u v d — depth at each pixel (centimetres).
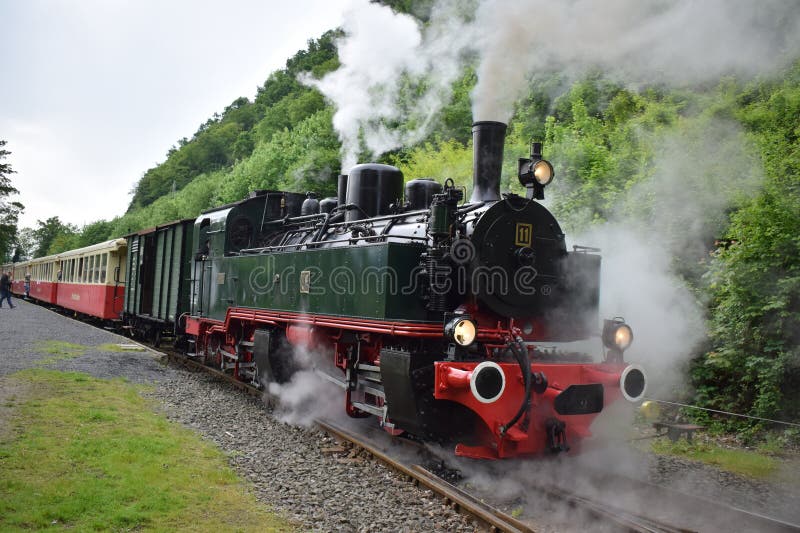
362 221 773
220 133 7338
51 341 1398
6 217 6066
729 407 824
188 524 434
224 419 775
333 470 583
